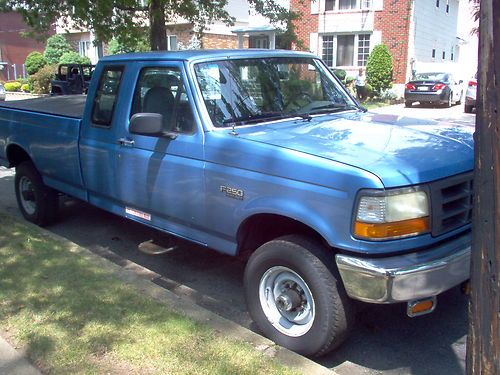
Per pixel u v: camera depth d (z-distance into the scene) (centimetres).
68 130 533
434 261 312
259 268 359
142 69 459
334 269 327
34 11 895
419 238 315
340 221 315
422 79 2172
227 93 423
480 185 198
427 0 2502
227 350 328
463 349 368
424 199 314
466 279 336
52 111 580
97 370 311
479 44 196
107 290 412
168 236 589
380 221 303
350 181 310
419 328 396
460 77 2538
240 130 399
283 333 352
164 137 425
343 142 361
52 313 376
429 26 2584
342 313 325
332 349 339
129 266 519
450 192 333
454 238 339
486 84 193
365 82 2358
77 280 431
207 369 308
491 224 196
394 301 304
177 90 425
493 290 197
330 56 2511
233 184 372
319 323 329
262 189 354
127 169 462
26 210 643
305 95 471
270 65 467
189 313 379
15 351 333
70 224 646
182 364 314
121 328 354
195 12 939
